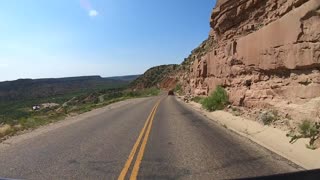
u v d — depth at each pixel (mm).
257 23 23281
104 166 9203
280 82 16344
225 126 18219
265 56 17469
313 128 11156
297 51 13734
